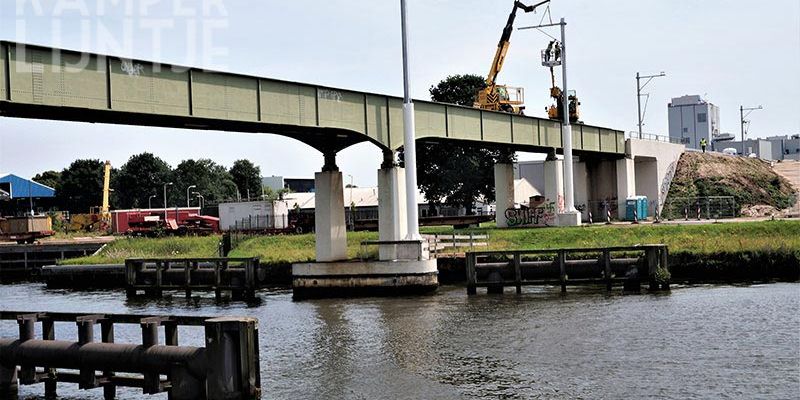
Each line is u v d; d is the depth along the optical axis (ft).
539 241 192.65
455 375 81.15
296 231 273.95
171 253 240.32
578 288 151.43
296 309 135.85
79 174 613.11
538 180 376.48
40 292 195.72
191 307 146.30
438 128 169.17
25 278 262.26
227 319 64.28
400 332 107.96
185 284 164.76
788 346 88.53
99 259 230.48
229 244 221.66
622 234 192.65
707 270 159.74
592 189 277.85
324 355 93.91
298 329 113.60
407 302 139.03
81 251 273.75
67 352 71.97
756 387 72.18
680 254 162.20
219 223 320.09
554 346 93.71
